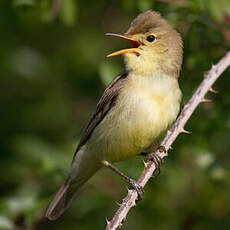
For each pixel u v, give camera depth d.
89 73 13.89
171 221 11.91
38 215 11.21
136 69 10.13
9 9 13.84
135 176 11.27
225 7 10.77
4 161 13.09
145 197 11.73
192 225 11.87
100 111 10.44
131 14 13.70
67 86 14.12
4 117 13.84
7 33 14.04
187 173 12.10
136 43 10.49
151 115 9.84
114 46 14.09
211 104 11.27
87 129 10.66
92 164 10.78
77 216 12.51
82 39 14.23
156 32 10.23
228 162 12.09
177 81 10.34
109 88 10.43
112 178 12.37
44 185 11.65
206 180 12.00
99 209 12.33
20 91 14.34
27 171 12.83
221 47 11.12
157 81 10.04
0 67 14.02
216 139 11.97
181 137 11.29
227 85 11.34
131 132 9.99
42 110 14.02
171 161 11.32
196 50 11.18
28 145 12.51
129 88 10.07
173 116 10.06
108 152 10.41
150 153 9.96
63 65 14.21
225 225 11.55
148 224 11.98
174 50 10.31
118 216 8.09
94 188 12.37
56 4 11.53
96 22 14.30
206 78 9.12
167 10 11.48
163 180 11.90
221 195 11.92
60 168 11.54
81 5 13.48
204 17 11.13
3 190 12.96
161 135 10.23
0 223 10.40
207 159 11.16
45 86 14.28
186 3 11.09
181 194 11.95
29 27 14.23
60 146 12.77
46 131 13.73
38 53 14.34
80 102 14.02
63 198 10.88
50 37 14.56
